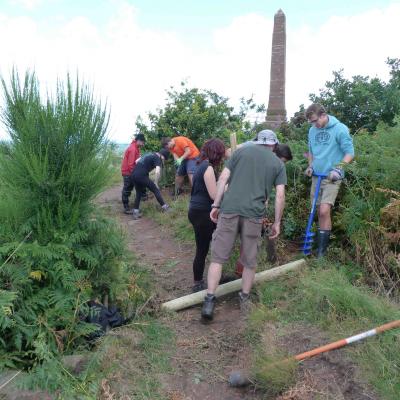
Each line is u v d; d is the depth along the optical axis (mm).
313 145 5102
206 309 3939
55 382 2789
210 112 10047
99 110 3879
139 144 9000
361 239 4539
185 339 3738
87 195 3865
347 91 7805
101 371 3074
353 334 3254
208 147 4566
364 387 2746
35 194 3639
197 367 3332
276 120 11250
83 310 3510
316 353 3086
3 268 3287
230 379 3092
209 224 4516
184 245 6645
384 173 4691
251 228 4035
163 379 3143
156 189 8305
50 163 3682
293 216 5754
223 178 4137
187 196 9023
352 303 3533
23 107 3633
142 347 3508
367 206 4582
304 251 5117
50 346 3135
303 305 3820
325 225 4918
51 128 3633
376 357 2922
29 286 3307
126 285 4098
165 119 10375
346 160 4727
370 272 4418
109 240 4121
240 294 4230
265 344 3348
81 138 3758
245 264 4152
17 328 3086
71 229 3723
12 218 3619
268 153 4086
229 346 3594
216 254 4082
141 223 8086
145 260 6020
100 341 3445
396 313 3438
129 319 3881
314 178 5203
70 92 3703
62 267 3383
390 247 4465
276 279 4566
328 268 4574
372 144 5027
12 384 2760
